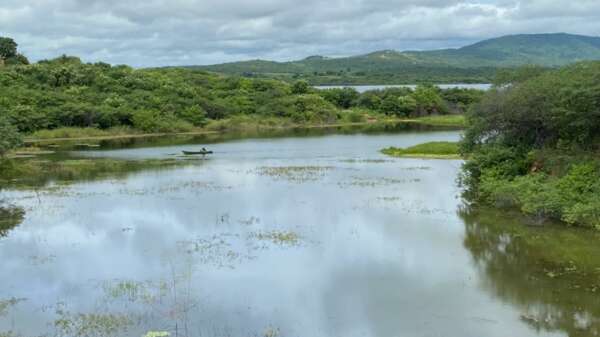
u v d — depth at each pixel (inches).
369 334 619.8
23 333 630.5
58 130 3240.7
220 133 3577.8
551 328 625.3
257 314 675.4
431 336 612.7
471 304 695.7
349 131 3555.6
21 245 984.9
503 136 1423.5
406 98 4562.0
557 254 885.2
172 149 2618.1
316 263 860.0
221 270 833.5
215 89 4670.3
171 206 1284.4
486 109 1392.7
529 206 1093.8
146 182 1644.9
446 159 2064.5
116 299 726.5
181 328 638.5
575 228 1031.0
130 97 3814.0
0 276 824.9
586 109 1181.7
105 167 1995.6
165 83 4333.2
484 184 1279.5
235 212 1210.6
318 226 1080.8
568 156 1237.1
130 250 943.0
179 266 854.5
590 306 682.8
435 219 1124.5
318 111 4242.1
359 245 951.0
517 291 735.7
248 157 2261.3
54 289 768.3
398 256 888.9
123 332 629.6
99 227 1101.1
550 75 1380.4
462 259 870.4
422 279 785.6
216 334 622.2
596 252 889.5
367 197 1354.6
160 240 1000.9
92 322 655.8
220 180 1664.6
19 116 3147.1
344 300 715.4
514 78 1523.1
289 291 747.4
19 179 1733.5
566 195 1080.8
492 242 958.4
